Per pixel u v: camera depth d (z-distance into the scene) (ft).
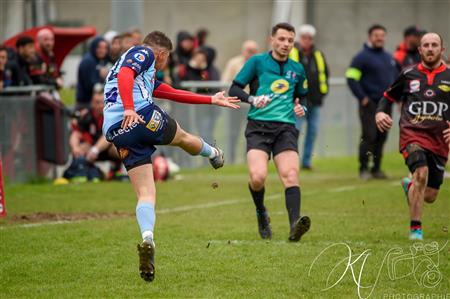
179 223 116.26
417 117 104.22
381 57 170.60
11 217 122.42
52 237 103.81
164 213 127.13
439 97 103.65
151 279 75.82
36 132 167.73
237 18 288.51
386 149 235.81
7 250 96.07
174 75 191.11
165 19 284.00
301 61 122.93
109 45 179.22
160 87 86.79
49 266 87.76
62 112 167.12
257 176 100.94
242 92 103.24
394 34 303.07
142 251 75.25
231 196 149.69
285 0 260.83
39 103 166.50
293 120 104.27
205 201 142.72
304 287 79.41
